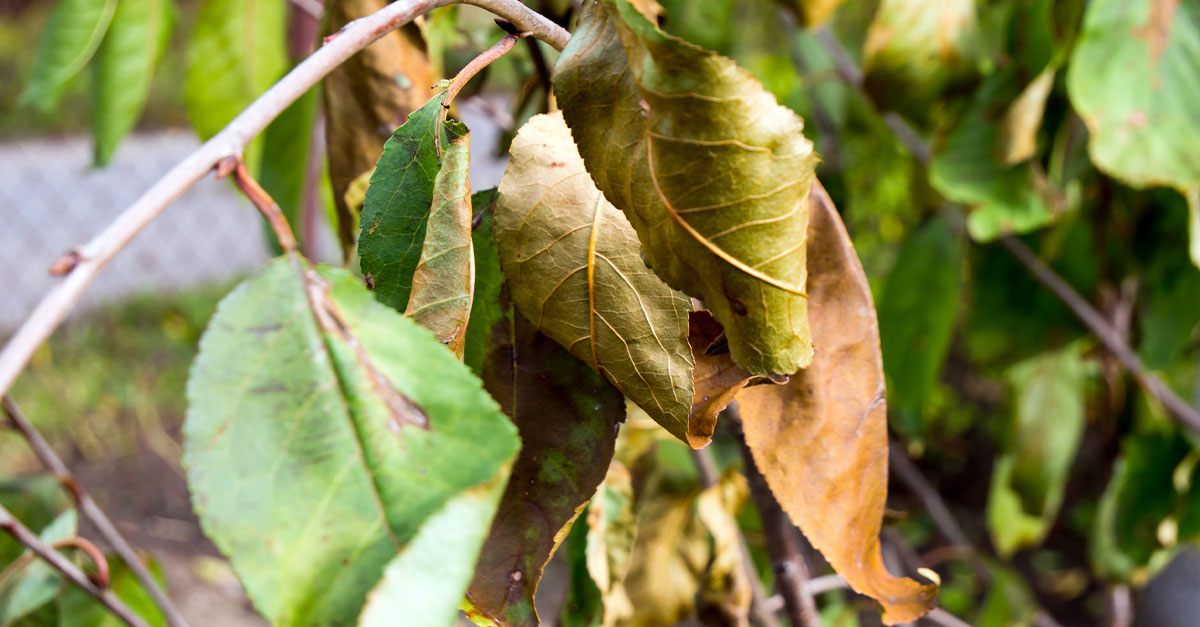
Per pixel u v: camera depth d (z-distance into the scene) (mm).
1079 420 1283
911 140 1124
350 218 575
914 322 1109
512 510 465
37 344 346
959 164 884
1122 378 1289
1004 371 1186
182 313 3928
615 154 419
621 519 647
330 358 385
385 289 432
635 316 445
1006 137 850
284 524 375
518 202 446
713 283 415
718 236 411
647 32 403
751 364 418
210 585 2682
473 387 385
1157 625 1438
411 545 369
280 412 381
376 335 388
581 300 447
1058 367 1268
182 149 5961
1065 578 2754
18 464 3193
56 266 351
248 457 377
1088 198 1084
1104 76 754
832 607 1157
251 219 4977
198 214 5074
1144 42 754
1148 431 1202
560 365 472
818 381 491
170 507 3111
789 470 490
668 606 853
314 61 389
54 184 5230
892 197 1746
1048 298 1144
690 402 443
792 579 676
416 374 386
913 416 1126
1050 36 825
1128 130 750
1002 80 875
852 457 491
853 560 493
